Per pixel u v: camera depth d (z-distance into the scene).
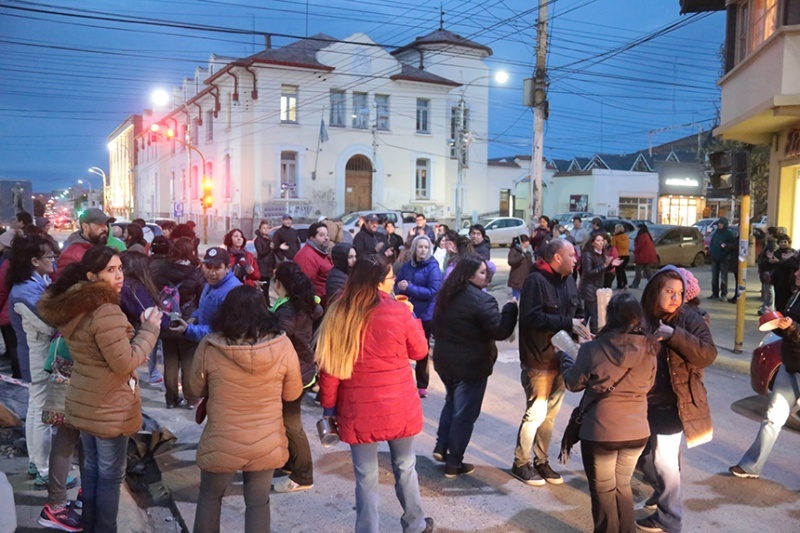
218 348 3.37
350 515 4.52
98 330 3.44
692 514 4.54
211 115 40.09
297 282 4.66
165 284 6.51
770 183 14.70
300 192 35.25
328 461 5.46
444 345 4.96
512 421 6.50
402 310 3.75
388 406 3.67
